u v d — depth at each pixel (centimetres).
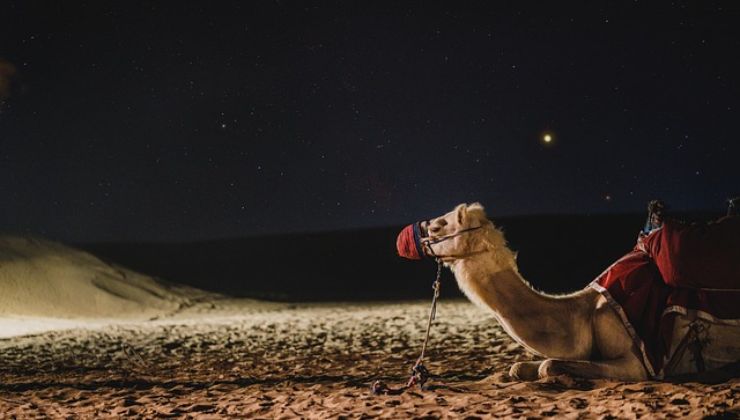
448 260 584
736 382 526
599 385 550
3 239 2238
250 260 3669
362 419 510
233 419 551
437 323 1397
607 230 3966
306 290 3147
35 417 606
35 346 1272
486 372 754
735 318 556
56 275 2123
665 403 478
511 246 3756
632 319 568
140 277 2400
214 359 1027
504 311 576
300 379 770
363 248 3891
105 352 1168
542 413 477
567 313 578
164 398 674
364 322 1541
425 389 602
